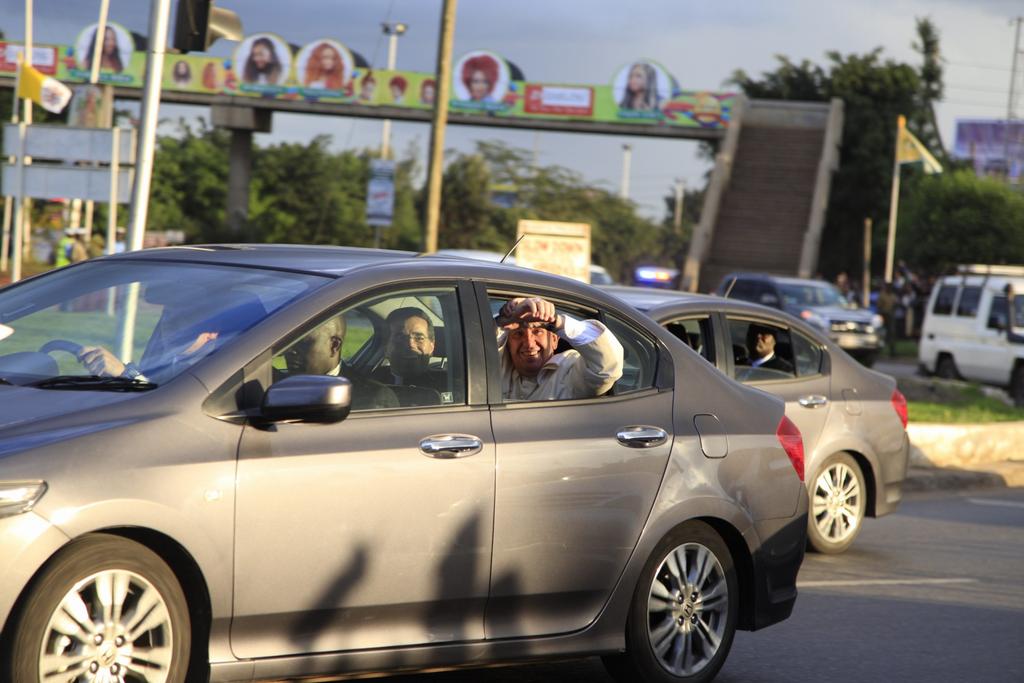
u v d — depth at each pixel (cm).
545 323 652
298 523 548
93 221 7588
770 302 3506
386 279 612
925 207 6000
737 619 729
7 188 1448
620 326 701
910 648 862
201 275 625
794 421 1136
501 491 615
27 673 484
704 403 718
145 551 514
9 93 8006
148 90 1366
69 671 498
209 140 9844
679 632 698
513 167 11000
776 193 6431
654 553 681
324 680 584
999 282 3070
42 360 576
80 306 619
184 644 530
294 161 9656
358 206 9906
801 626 916
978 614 974
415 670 597
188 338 573
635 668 680
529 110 7444
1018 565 1181
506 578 621
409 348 609
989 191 5875
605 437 662
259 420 546
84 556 498
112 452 507
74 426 511
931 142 8444
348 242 9706
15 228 1527
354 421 579
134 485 505
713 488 701
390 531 577
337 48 7744
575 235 1948
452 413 612
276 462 545
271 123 8225
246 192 8238
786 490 742
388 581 580
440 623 606
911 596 1028
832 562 1159
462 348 627
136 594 515
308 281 605
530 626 639
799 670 796
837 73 8331
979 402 2683
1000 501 1619
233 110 7931
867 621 938
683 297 1083
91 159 1429
